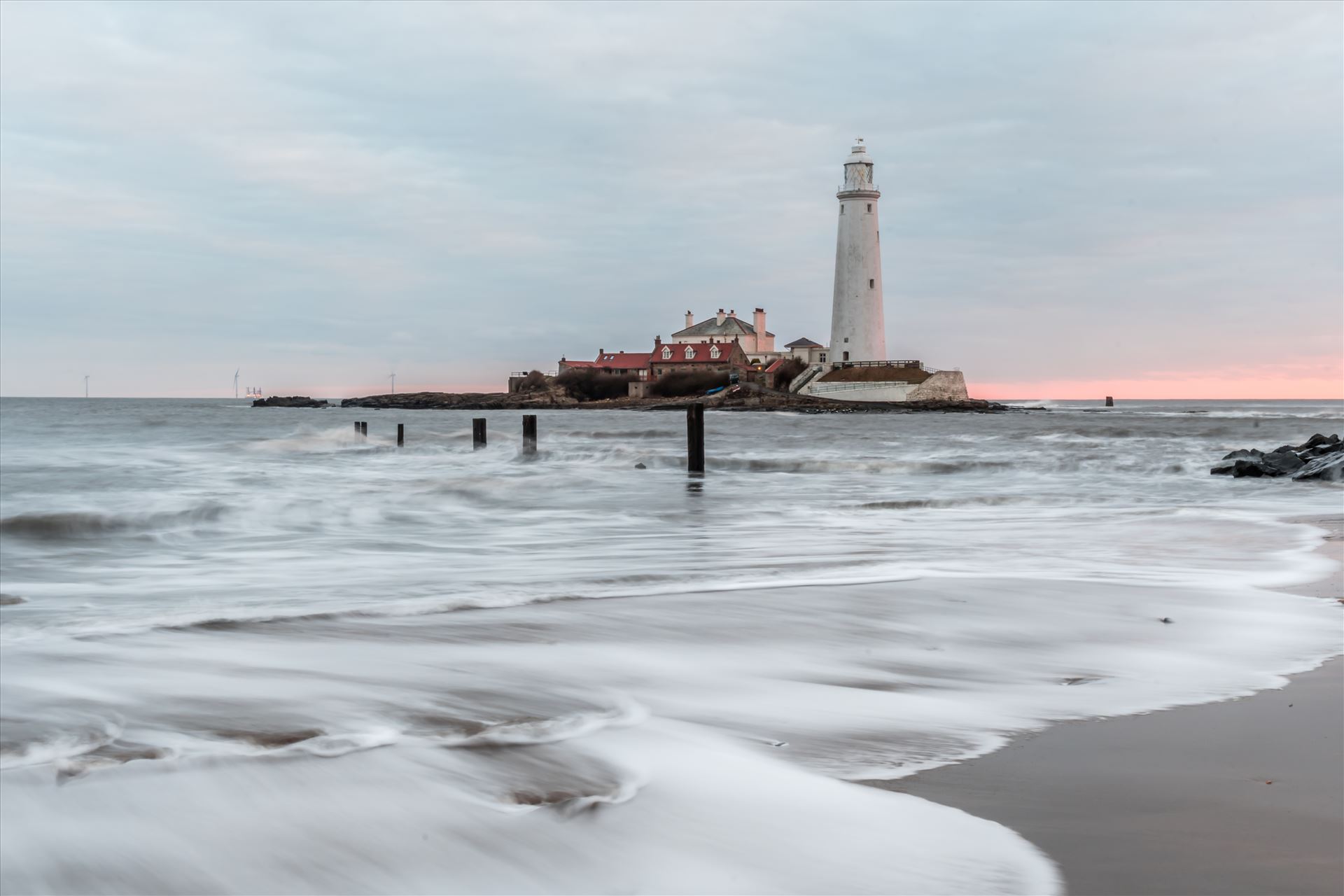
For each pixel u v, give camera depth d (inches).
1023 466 1165.1
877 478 1077.8
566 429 2642.7
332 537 585.3
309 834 153.0
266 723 205.9
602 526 642.8
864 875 140.7
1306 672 253.8
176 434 2222.0
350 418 3959.2
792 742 197.8
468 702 223.9
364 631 300.2
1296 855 146.5
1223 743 197.3
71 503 703.7
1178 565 439.8
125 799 164.2
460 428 2876.5
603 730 203.5
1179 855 146.6
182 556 506.3
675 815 160.4
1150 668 258.2
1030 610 335.0
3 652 271.6
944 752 192.1
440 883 138.9
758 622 315.9
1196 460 1211.9
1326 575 408.2
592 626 308.0
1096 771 181.6
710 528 625.0
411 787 170.4
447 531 612.1
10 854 145.9
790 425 2933.1
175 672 250.4
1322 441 1202.0
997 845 150.0
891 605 343.3
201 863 144.0
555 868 143.3
